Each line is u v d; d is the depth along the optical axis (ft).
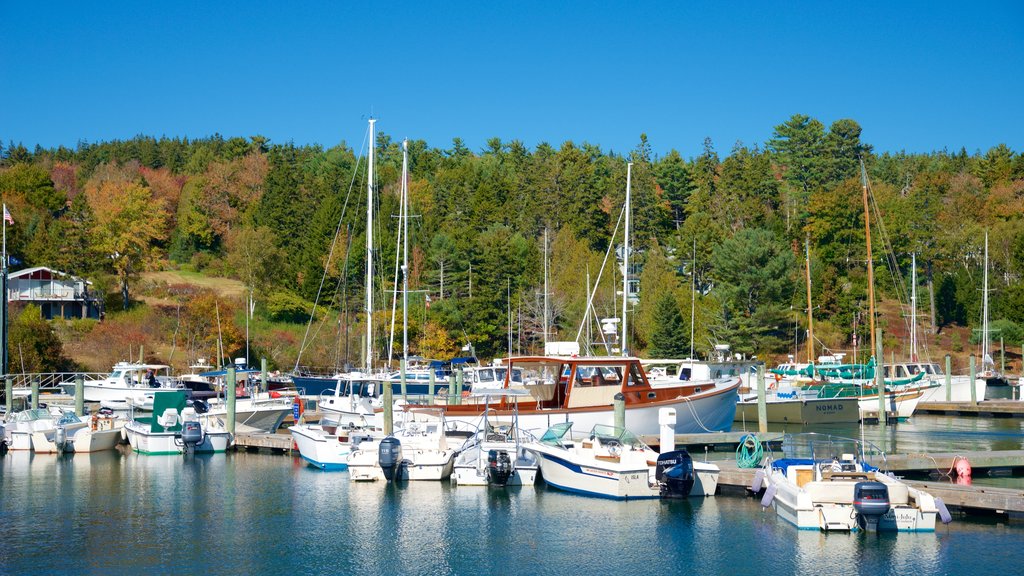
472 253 294.66
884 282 337.72
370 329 165.99
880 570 70.69
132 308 289.74
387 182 437.17
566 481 98.68
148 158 570.05
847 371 201.67
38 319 231.09
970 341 314.35
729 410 128.47
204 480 109.29
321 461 115.85
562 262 305.32
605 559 75.97
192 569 74.38
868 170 482.28
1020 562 71.36
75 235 289.94
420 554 78.23
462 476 102.94
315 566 75.31
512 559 76.64
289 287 307.17
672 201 406.21
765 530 82.12
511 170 463.01
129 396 180.04
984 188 409.69
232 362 246.68
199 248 399.65
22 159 545.85
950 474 101.55
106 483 107.86
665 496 93.81
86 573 73.26
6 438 132.77
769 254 286.25
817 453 92.38
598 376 118.52
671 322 257.55
